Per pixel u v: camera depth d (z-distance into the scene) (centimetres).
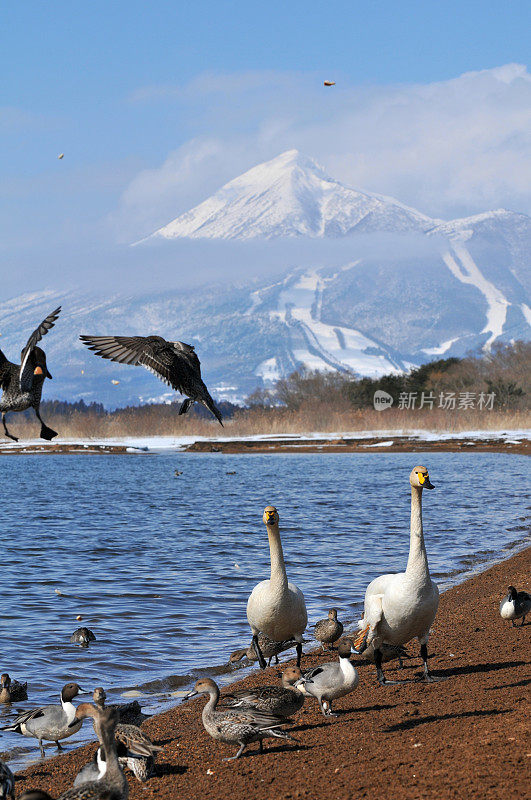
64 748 991
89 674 1235
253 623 1180
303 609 1177
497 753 764
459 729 861
